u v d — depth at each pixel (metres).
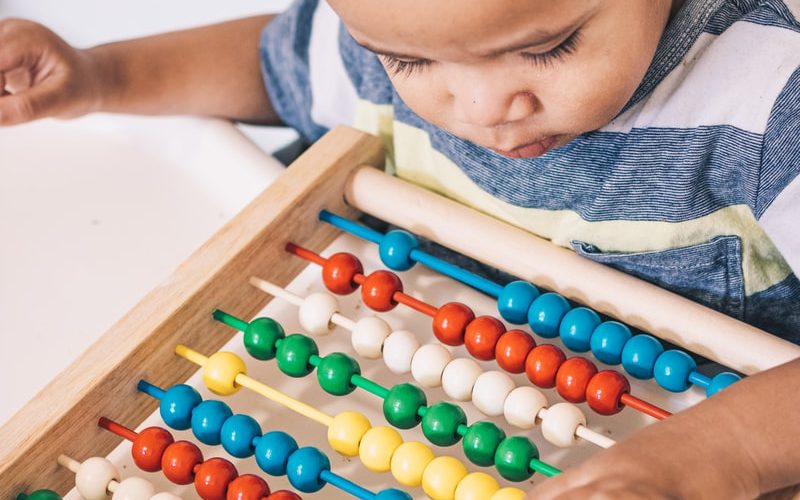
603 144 0.95
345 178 1.02
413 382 0.95
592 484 0.68
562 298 0.92
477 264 1.10
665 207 0.95
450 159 1.08
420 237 1.13
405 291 1.00
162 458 0.85
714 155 0.91
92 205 1.14
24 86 1.18
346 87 1.20
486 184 1.06
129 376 0.88
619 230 0.98
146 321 0.89
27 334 1.03
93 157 1.19
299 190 0.99
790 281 0.96
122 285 1.07
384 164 1.06
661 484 0.68
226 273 0.94
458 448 0.90
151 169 1.18
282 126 1.35
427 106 0.82
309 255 0.99
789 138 0.85
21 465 0.82
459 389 0.89
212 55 1.26
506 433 0.90
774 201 0.87
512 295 0.93
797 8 0.88
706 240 0.95
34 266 1.09
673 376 0.86
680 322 0.88
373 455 0.85
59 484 0.86
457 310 0.92
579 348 0.91
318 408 0.93
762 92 0.87
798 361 0.75
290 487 0.89
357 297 1.02
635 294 0.90
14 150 1.20
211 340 0.95
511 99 0.77
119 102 1.21
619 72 0.78
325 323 0.94
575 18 0.73
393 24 0.72
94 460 0.84
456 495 0.82
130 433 0.86
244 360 0.96
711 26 0.90
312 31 1.23
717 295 0.98
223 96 1.27
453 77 0.77
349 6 0.72
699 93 0.90
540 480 0.87
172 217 1.13
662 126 0.92
